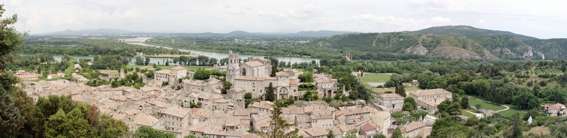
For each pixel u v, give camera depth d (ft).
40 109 368.48
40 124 353.31
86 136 349.00
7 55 266.77
